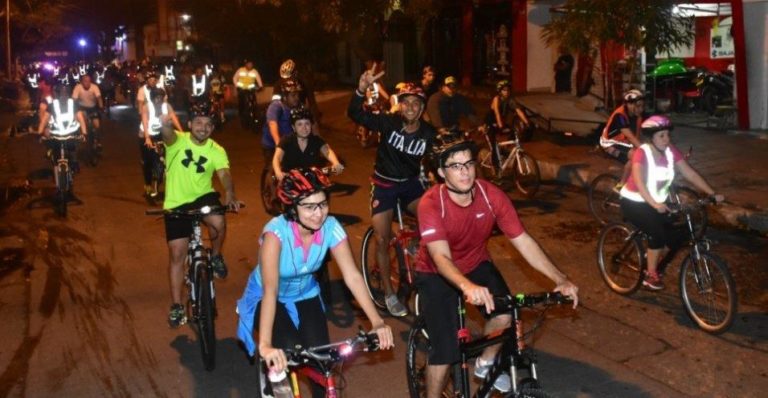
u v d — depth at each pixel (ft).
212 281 20.97
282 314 14.49
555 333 22.56
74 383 20.12
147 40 212.84
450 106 35.27
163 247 33.24
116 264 30.83
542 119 55.11
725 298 22.65
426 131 22.52
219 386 19.81
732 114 55.01
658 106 61.62
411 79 96.53
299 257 14.01
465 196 14.93
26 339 23.13
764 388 18.94
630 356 20.92
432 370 15.16
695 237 22.94
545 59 78.54
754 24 52.01
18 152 64.90
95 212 40.52
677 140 50.57
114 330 23.73
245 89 72.74
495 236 32.81
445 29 90.22
